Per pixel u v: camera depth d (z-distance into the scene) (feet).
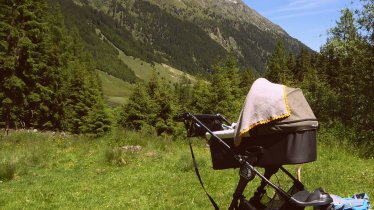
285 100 15.72
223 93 188.03
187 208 28.58
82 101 183.11
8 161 49.65
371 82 65.92
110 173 43.78
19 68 154.81
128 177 40.50
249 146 16.66
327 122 65.82
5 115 151.43
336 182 33.35
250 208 16.85
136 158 50.72
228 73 226.38
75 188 37.40
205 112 189.88
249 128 15.76
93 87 186.39
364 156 49.73
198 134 18.19
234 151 17.39
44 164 50.78
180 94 225.97
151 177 39.70
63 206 31.48
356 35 68.59
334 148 49.90
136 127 159.74
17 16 152.97
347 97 66.59
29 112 179.22
